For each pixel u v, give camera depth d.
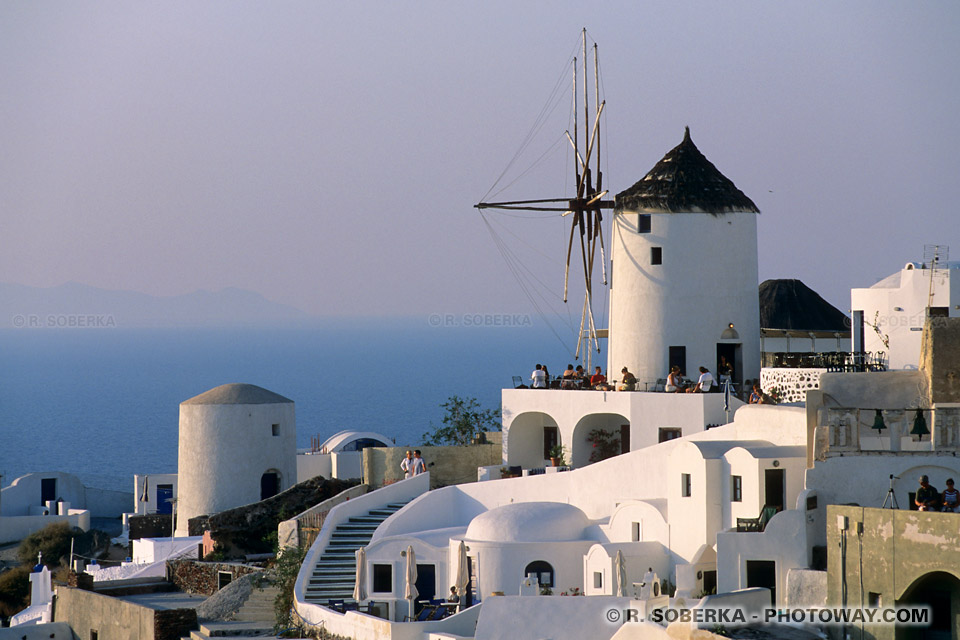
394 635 135.62
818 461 129.25
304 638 145.75
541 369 182.62
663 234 175.00
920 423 127.88
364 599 148.25
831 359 176.12
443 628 136.62
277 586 162.38
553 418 177.50
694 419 160.88
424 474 177.12
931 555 114.81
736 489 134.50
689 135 181.12
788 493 132.50
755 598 118.31
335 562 160.12
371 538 163.62
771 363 185.38
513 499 163.12
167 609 155.50
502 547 144.00
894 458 126.12
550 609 130.50
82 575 178.75
